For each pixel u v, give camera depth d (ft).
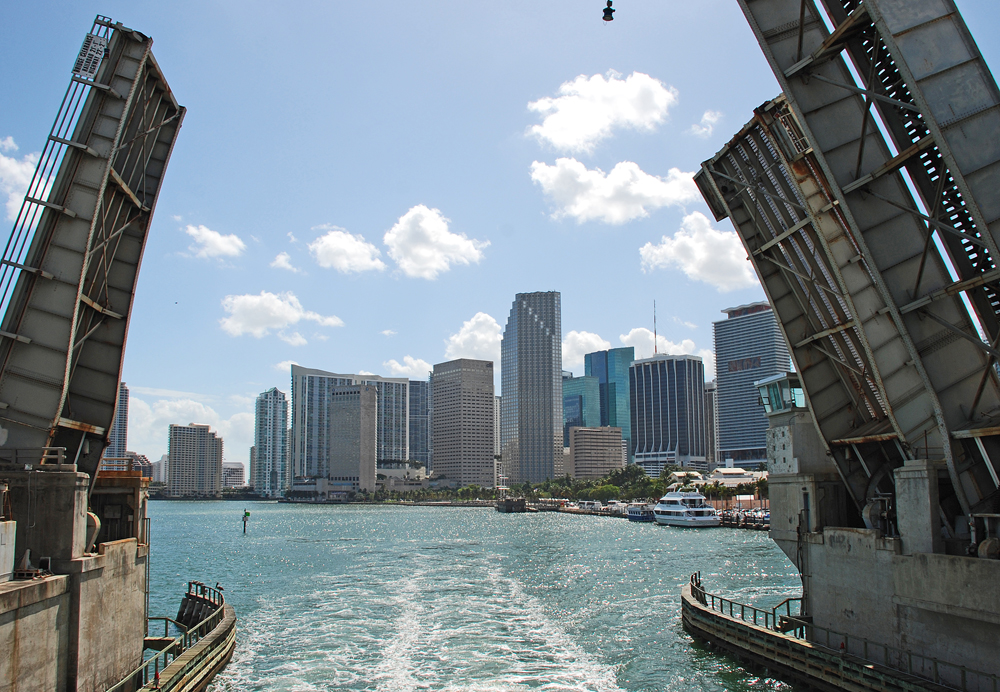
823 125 95.35
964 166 77.25
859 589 104.63
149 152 112.68
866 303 104.27
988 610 81.41
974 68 79.10
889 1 79.71
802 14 91.30
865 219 93.81
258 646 147.64
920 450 100.42
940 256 94.63
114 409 110.73
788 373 125.90
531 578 251.60
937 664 89.40
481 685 119.85
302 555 356.79
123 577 97.50
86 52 97.55
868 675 95.86
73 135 97.04
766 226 123.24
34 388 93.35
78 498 86.48
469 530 563.07
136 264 113.09
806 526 120.57
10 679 71.61
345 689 118.11
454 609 189.16
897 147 90.74
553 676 124.06
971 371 92.43
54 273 95.04
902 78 81.51
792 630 129.39
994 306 89.92
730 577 245.86
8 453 91.30
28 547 82.99
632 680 120.57
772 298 124.57
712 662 129.08
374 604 198.80
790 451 124.88
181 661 108.58
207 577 268.00
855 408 119.44
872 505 106.22
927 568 89.97
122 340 111.55
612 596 208.33
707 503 591.37
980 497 89.92
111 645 93.20
